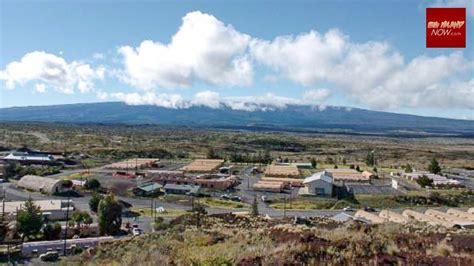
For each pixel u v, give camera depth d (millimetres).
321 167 169875
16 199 99062
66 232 65938
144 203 101875
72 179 126375
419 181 128250
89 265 26984
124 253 28953
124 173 139000
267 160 182125
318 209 98938
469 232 31297
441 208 101500
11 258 56062
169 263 21219
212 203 102938
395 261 17531
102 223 69938
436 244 20453
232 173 149625
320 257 17906
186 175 137875
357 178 134250
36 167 145625
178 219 72000
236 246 22234
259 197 111250
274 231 27047
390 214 78500
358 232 23016
